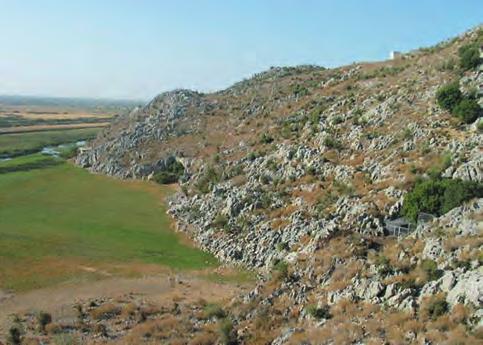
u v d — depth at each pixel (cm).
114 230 8375
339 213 6412
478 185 5406
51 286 6147
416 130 7331
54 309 5488
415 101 8294
